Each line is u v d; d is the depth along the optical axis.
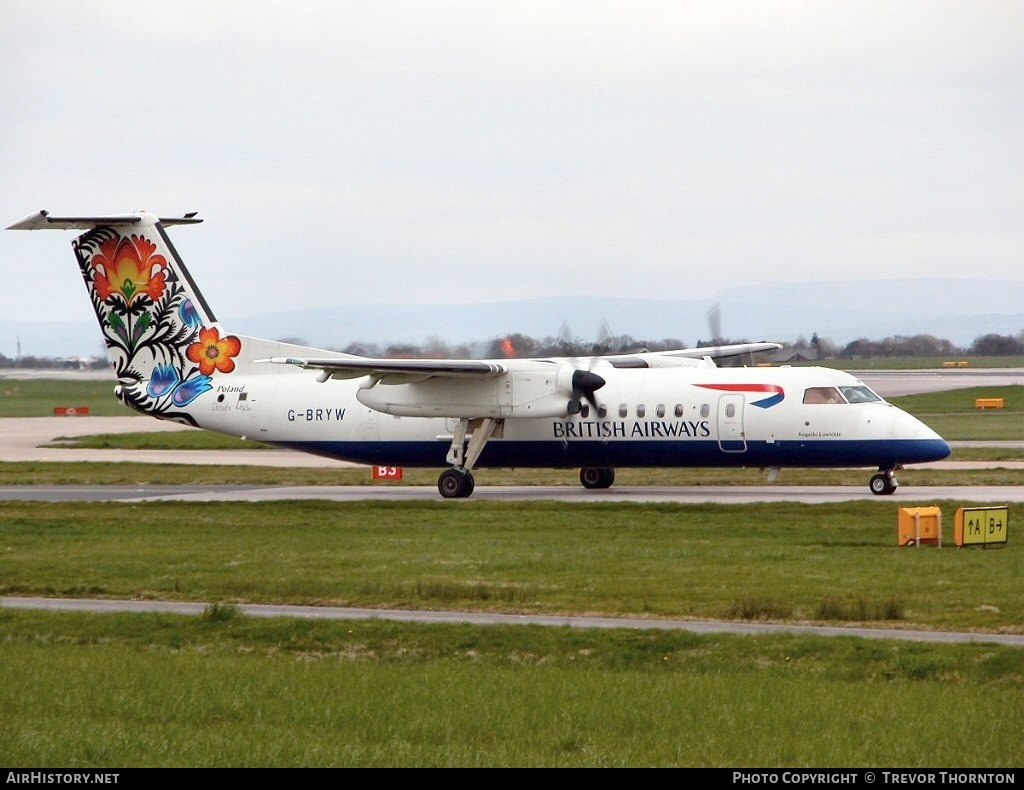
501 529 109.88
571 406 132.25
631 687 56.97
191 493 146.75
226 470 173.88
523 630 67.50
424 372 131.38
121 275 147.25
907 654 60.91
